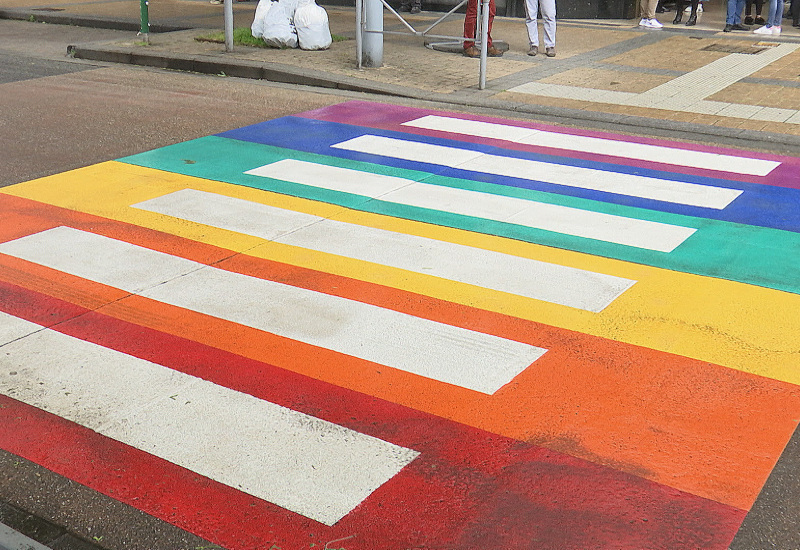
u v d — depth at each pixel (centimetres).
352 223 657
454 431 396
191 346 471
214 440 390
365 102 1061
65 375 441
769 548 326
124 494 356
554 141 897
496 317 507
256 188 736
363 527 336
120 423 402
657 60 1319
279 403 418
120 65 1286
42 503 352
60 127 934
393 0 1770
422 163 813
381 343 475
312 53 1302
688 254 601
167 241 619
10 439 390
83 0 1948
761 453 381
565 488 357
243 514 344
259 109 1020
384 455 379
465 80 1156
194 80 1182
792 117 992
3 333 483
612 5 1712
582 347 471
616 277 562
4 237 622
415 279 559
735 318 505
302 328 492
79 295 531
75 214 672
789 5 1786
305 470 370
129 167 793
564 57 1333
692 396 424
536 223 660
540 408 414
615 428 398
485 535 331
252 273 566
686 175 786
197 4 1905
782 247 616
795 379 439
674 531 333
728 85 1153
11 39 1511
